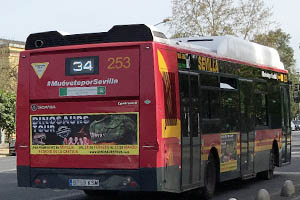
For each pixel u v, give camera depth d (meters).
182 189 11.84
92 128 11.45
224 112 14.28
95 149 11.42
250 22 57.44
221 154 14.02
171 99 11.47
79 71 11.58
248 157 15.88
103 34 11.51
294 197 13.93
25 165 11.98
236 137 15.02
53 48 11.82
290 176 19.45
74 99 11.60
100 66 11.41
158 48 11.19
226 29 56.72
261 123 17.03
